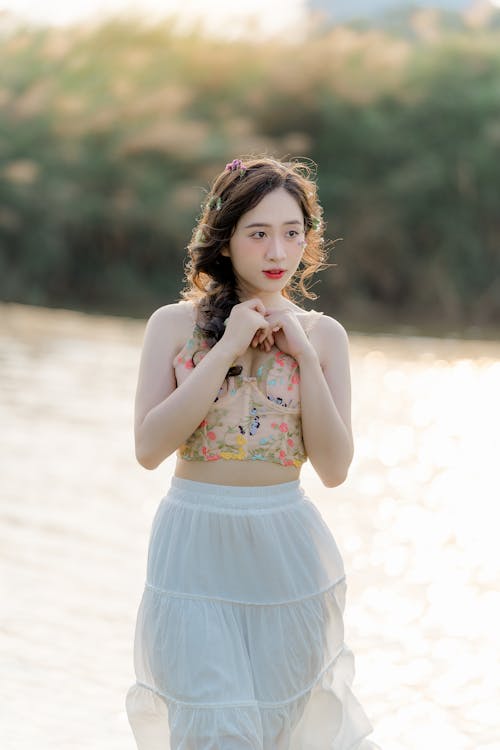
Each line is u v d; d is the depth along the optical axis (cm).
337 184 2409
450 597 659
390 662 566
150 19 2711
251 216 375
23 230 2319
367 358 1630
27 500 825
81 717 496
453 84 2488
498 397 1330
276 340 380
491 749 471
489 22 2859
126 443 1021
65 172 2372
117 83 2558
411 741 479
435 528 796
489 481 931
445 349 1784
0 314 2033
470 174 2408
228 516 370
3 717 491
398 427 1138
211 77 2578
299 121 2498
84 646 574
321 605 381
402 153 2452
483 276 2406
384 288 2402
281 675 370
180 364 381
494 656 574
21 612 612
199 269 387
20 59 2611
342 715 387
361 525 798
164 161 2427
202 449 374
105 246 2359
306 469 963
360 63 2566
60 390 1264
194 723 357
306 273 409
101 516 794
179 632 365
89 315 2117
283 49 2619
